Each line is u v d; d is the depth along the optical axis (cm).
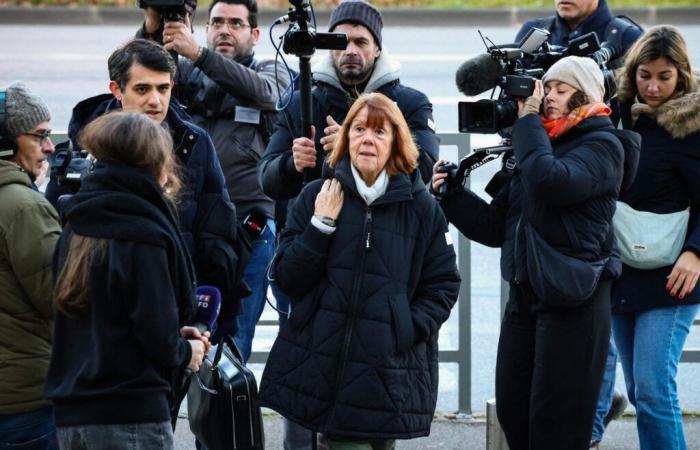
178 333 848
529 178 977
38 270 918
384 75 1167
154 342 829
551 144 1025
